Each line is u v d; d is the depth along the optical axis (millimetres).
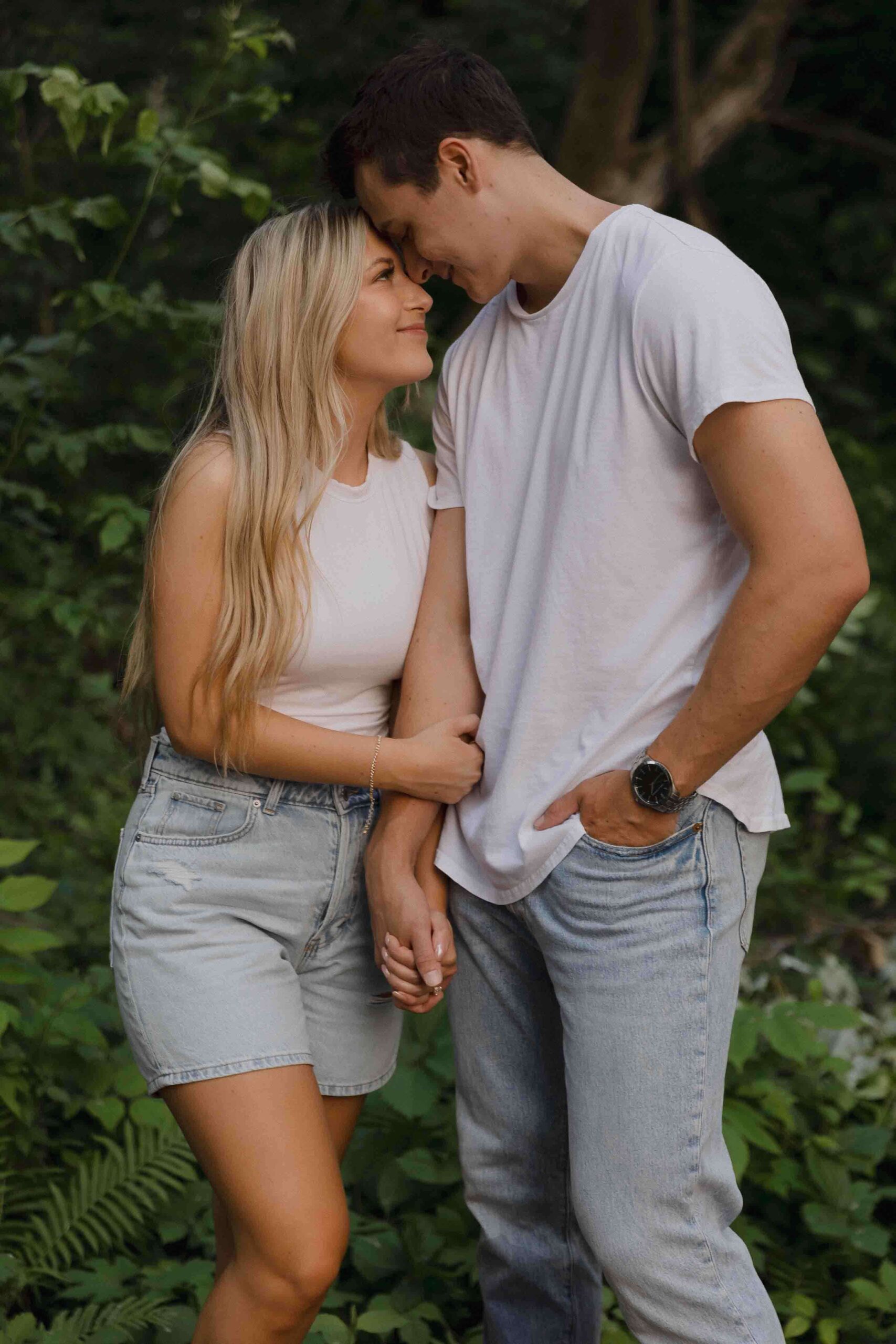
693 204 5707
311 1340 2090
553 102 7113
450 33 6965
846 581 1476
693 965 1640
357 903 1930
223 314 1877
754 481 1489
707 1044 1650
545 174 1771
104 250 5406
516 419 1828
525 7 7117
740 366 1493
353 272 1770
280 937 1859
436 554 1970
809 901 3873
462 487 1954
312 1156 1691
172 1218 2348
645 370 1592
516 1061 1918
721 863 1660
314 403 1783
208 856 1796
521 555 1788
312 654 1828
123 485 4707
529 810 1742
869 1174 2607
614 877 1652
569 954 1713
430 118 1710
